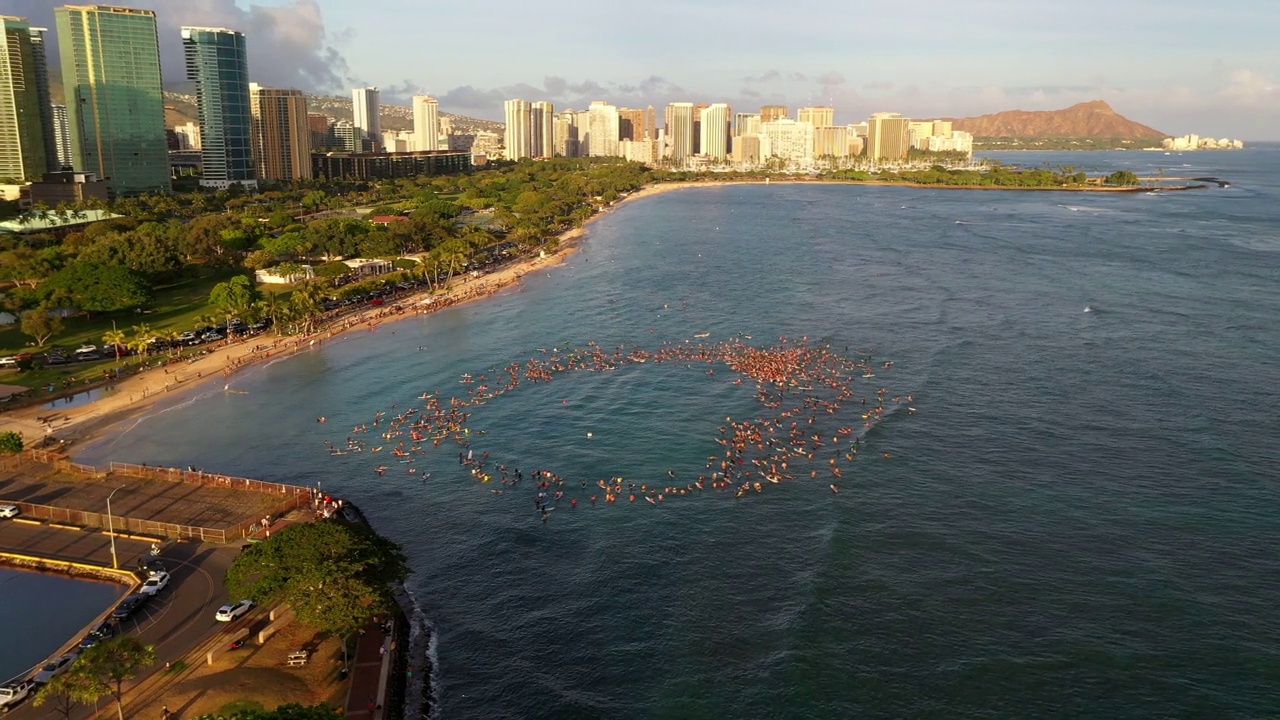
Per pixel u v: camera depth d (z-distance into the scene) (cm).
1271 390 17475
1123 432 15488
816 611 10300
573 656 9669
